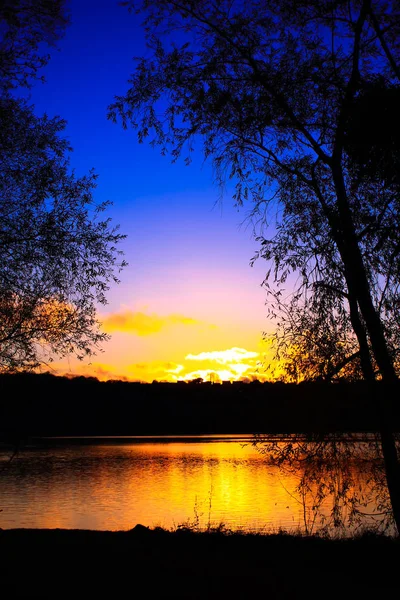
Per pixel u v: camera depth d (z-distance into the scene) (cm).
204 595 852
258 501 2833
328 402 1202
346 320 1198
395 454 1134
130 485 3738
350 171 1198
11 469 4956
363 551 1128
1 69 1136
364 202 1198
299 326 1216
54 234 1252
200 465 5359
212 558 1095
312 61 1227
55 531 1376
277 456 1232
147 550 1156
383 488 1203
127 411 12100
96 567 990
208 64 1232
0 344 1310
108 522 2317
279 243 1219
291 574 980
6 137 1196
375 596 866
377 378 1163
